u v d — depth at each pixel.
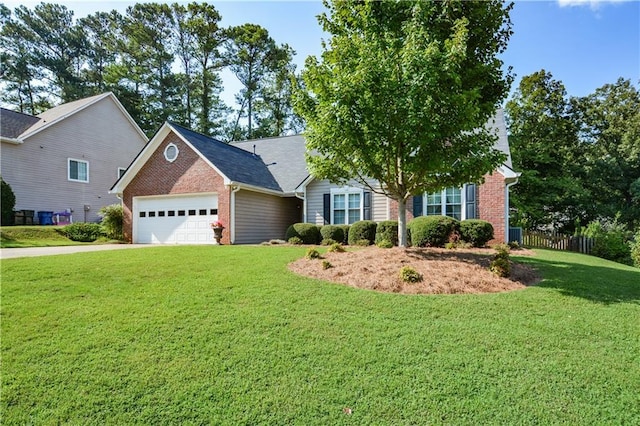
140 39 32.25
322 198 15.62
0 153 17.20
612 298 5.71
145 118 32.91
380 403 2.92
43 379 3.18
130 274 6.80
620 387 3.18
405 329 4.29
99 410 2.81
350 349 3.77
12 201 16.28
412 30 6.47
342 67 7.24
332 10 7.84
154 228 15.77
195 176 14.88
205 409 2.83
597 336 4.20
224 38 34.69
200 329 4.22
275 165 18.81
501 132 14.80
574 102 25.62
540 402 2.96
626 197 24.69
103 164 22.52
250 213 15.38
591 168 24.64
